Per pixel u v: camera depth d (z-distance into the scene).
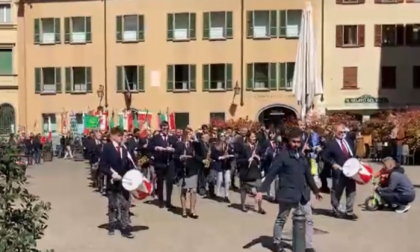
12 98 46.56
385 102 42.38
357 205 16.33
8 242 5.57
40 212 5.95
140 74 44.34
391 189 15.19
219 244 11.51
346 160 14.05
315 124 27.11
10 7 46.97
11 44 46.81
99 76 45.09
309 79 22.42
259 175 15.59
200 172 18.91
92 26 45.22
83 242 11.88
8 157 5.76
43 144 41.25
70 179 26.31
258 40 43.00
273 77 42.84
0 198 5.67
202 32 43.59
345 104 42.56
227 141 20.47
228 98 43.31
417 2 42.34
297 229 9.49
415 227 13.09
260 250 10.94
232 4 43.25
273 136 19.30
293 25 42.84
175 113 43.88
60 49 45.69
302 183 10.48
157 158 16.75
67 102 45.62
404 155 31.00
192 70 43.72
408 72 42.41
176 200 18.28
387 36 42.62
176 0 43.88
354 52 42.62
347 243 11.45
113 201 12.62
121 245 11.56
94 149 22.31
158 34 44.16
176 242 11.76
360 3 42.50
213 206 16.75
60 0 45.56
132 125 39.44
